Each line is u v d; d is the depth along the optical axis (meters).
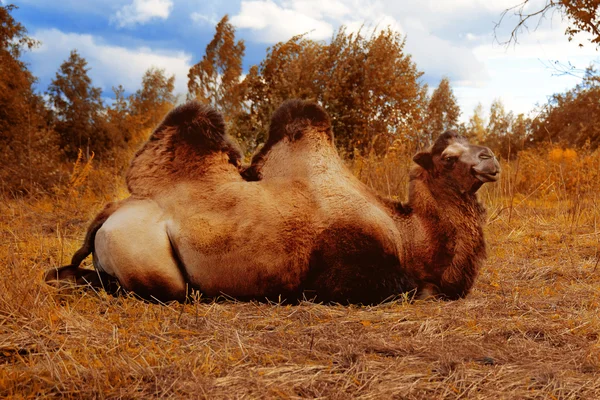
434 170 5.04
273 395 2.99
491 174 4.79
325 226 4.77
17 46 20.39
